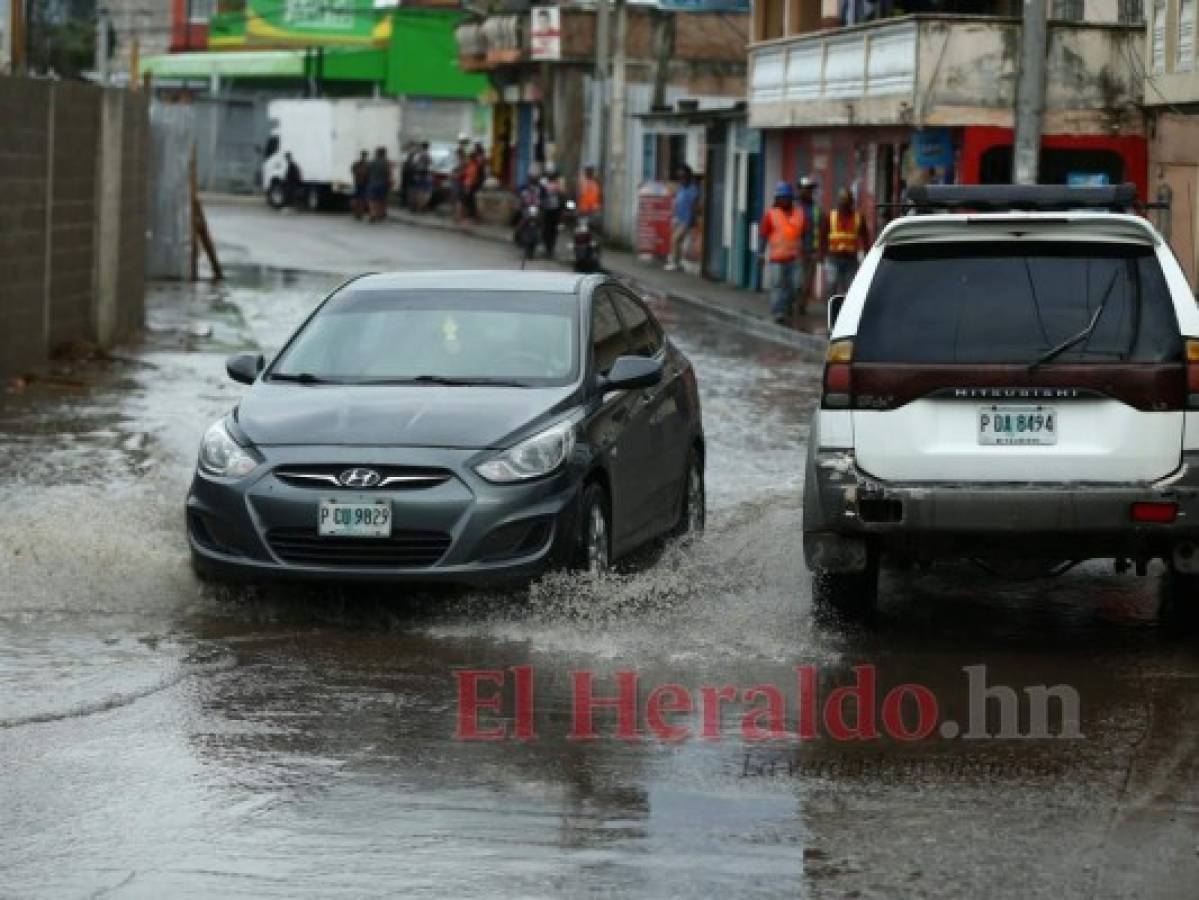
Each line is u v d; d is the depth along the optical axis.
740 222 52.03
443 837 8.80
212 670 11.82
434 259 59.44
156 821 9.02
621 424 14.44
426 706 11.08
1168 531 11.84
